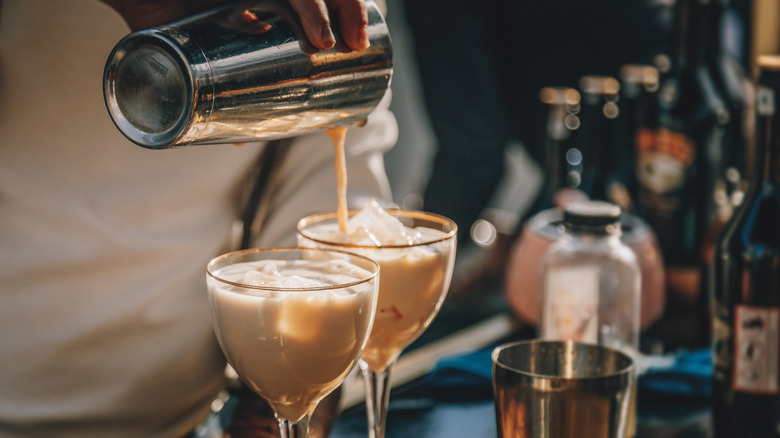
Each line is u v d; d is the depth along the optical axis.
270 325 0.66
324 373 0.70
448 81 2.65
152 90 0.65
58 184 1.11
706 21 1.35
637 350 1.15
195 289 1.15
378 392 0.87
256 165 1.20
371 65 0.77
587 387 0.75
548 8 2.28
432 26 2.59
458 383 1.17
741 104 1.41
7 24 1.10
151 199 1.12
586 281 1.12
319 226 0.87
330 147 1.17
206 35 0.65
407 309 0.80
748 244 0.99
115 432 1.16
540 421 0.76
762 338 0.99
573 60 2.28
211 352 1.19
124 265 1.12
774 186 1.00
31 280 1.11
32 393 1.13
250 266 0.74
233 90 0.66
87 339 1.12
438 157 2.82
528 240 1.44
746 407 1.01
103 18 1.08
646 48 2.17
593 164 1.43
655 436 1.05
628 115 1.46
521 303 1.43
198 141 0.67
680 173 1.34
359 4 0.73
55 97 1.09
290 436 0.75
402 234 0.83
